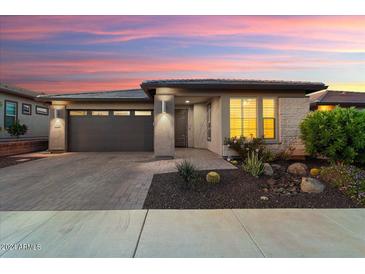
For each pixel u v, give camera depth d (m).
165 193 5.29
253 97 10.40
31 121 17.27
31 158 11.56
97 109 14.65
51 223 3.76
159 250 2.96
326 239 3.22
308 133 8.00
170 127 10.49
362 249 2.97
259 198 4.97
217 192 5.30
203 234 3.38
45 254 2.87
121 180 6.66
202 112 14.77
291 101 10.38
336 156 7.45
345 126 7.29
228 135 10.33
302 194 5.20
